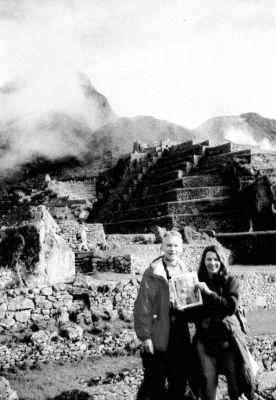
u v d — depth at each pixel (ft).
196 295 21.16
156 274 21.26
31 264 49.75
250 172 148.66
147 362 22.15
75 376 39.37
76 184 331.57
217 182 158.61
